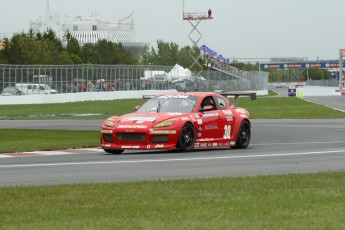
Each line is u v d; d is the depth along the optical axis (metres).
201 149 30.73
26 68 106.75
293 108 80.69
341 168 21.95
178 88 148.25
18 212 13.54
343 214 13.05
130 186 16.97
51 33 172.00
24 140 36.62
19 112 77.38
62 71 113.75
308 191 15.97
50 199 15.07
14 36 142.12
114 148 28.36
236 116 31.42
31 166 23.03
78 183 17.86
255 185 17.06
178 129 28.59
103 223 12.30
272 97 132.75
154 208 13.85
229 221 12.40
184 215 13.02
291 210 13.50
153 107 30.08
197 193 15.81
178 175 20.30
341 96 139.38
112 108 87.31
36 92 108.50
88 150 30.47
